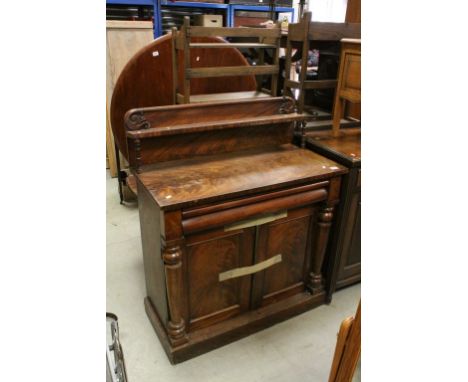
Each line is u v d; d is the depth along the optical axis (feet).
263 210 4.53
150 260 5.09
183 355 4.97
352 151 5.30
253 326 5.42
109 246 7.63
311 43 6.45
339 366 2.94
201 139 5.08
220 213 4.25
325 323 5.74
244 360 5.07
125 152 8.21
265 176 4.65
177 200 3.94
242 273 4.99
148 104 7.92
